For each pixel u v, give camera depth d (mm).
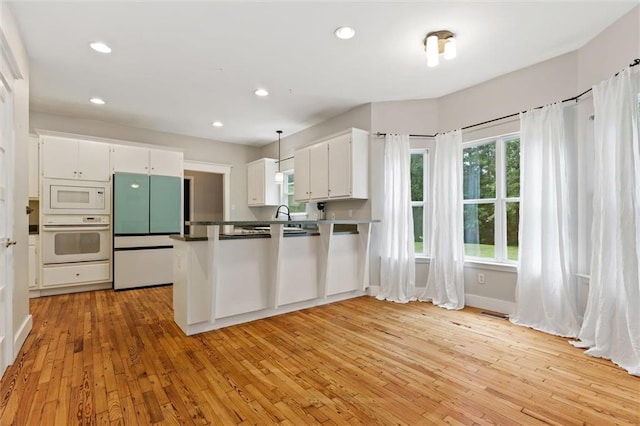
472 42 2730
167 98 3975
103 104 4160
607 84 2377
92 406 1719
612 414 1658
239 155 6445
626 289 2172
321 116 4715
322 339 2691
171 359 2301
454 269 3621
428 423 1597
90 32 2539
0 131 2041
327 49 2840
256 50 2848
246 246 3123
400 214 3936
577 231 2828
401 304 3762
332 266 3842
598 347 2346
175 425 1575
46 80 3420
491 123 3457
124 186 4520
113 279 4445
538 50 2861
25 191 2670
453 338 2701
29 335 2742
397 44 2762
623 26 2361
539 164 3004
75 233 4312
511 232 3414
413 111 4066
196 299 2811
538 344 2566
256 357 2342
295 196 4938
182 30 2527
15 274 2357
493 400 1791
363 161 4098
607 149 2354
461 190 3592
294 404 1755
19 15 2297
